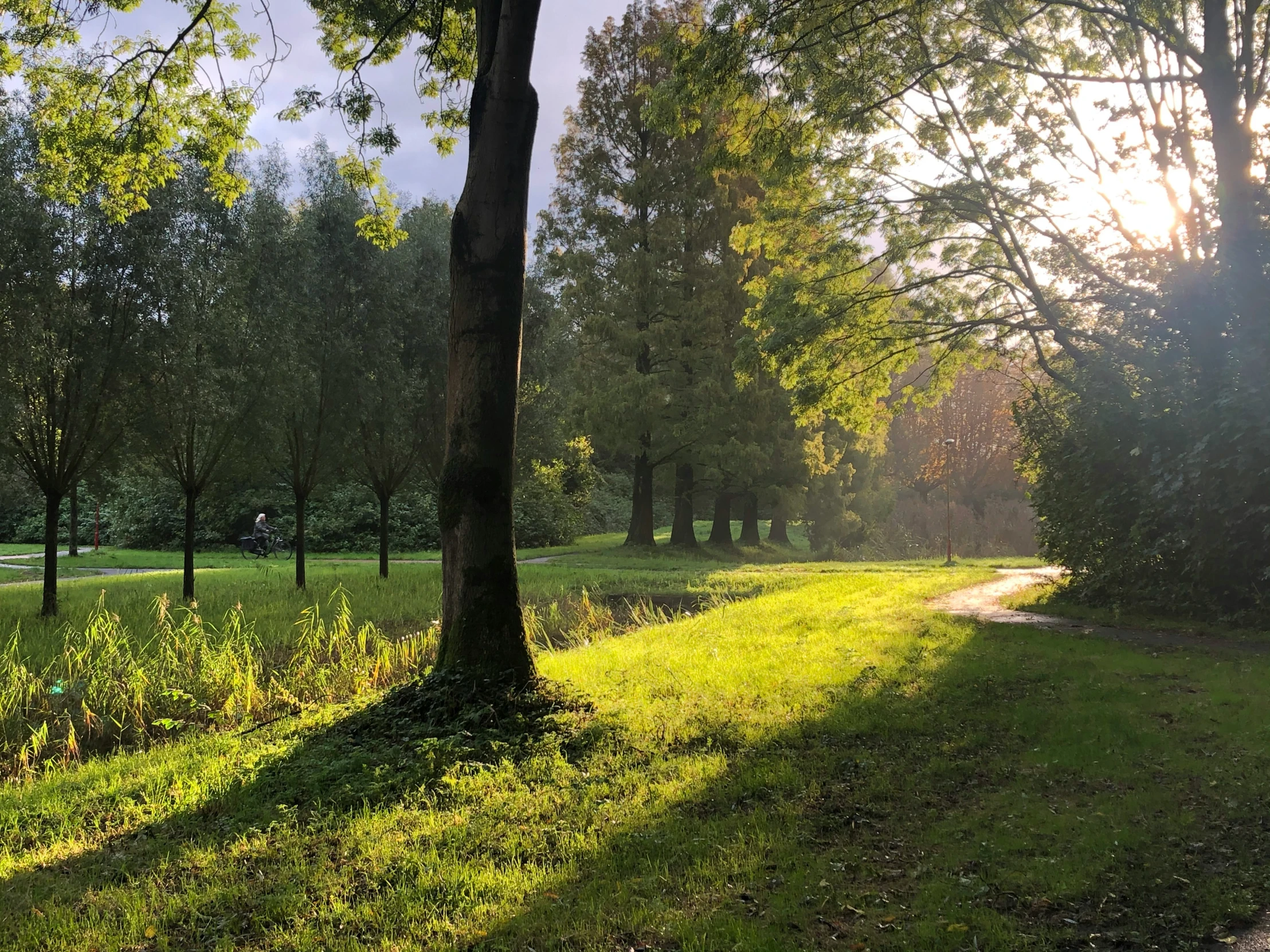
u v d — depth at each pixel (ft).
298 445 53.16
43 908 11.51
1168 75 41.06
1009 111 49.39
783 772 16.16
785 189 54.70
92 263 39.11
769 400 92.84
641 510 102.42
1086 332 44.11
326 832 13.76
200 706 24.58
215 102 34.71
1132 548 38.60
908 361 58.90
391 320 57.26
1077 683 23.79
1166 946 10.00
